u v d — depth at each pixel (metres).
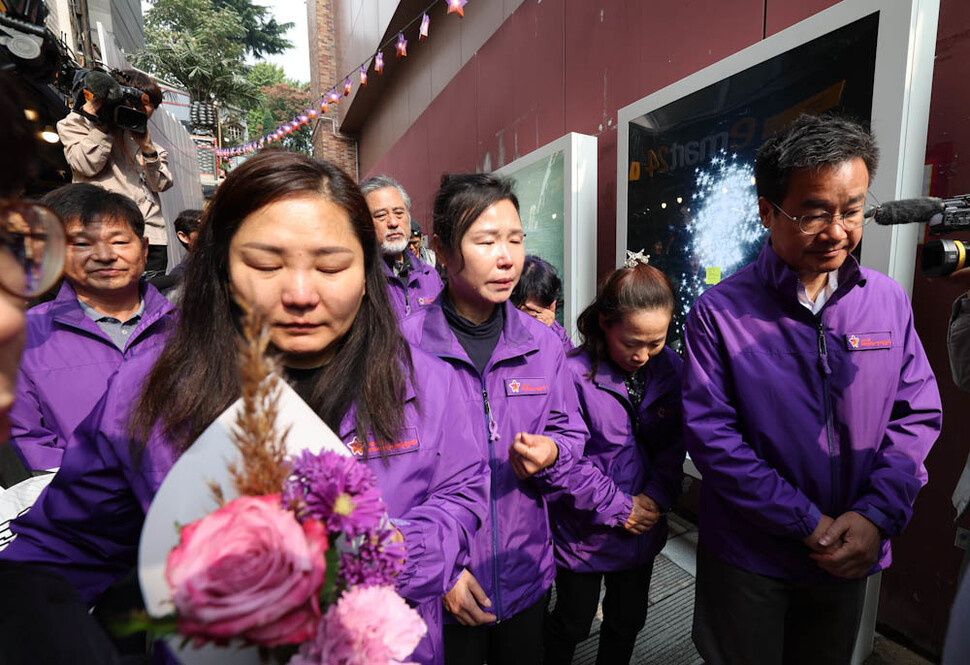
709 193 2.24
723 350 1.27
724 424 1.23
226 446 0.50
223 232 0.66
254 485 0.42
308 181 0.64
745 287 1.28
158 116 5.60
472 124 5.57
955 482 1.66
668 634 1.95
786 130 1.12
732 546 1.27
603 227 3.38
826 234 1.05
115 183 2.62
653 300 1.38
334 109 13.38
